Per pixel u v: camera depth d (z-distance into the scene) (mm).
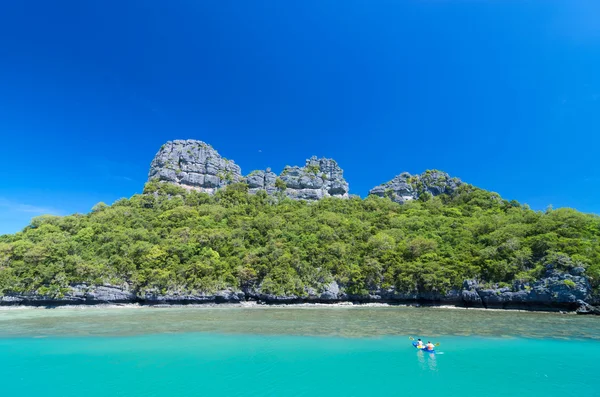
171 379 22188
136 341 32938
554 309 58312
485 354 28250
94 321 46562
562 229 66562
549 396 19422
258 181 144250
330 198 130375
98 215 99375
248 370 24000
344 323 44344
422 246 77375
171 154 149750
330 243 84750
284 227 95875
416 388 20625
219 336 35281
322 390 20297
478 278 66312
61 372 23625
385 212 112938
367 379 22203
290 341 32875
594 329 39625
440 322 45281
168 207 112750
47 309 64750
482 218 93938
